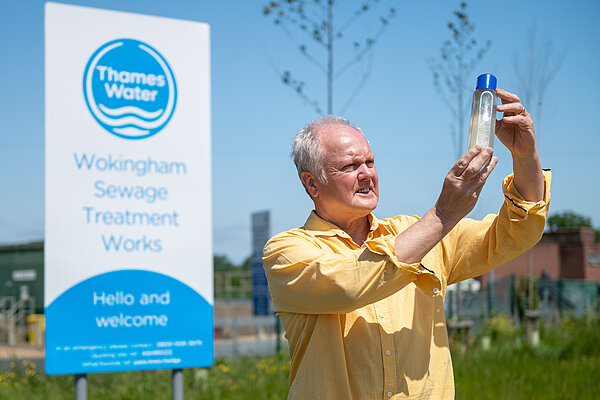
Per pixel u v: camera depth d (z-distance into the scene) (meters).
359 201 2.30
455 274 2.43
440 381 2.25
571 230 29.27
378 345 2.17
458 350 10.49
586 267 28.84
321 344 2.17
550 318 16.39
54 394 7.64
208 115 4.58
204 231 4.54
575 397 6.71
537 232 2.20
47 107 4.10
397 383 2.15
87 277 4.16
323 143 2.32
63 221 4.11
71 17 4.18
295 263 2.11
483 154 1.87
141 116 4.37
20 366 9.89
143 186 4.36
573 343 10.76
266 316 16.88
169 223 4.43
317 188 2.40
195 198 4.53
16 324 16.70
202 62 4.59
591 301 19.62
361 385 2.15
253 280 17.41
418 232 1.90
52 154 4.10
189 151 4.52
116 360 4.22
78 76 4.18
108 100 4.27
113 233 4.25
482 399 6.62
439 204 1.91
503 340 11.94
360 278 1.92
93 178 4.20
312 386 2.16
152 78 4.41
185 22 4.54
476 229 2.38
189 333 4.46
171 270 4.43
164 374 8.55
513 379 7.50
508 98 2.12
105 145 4.25
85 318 4.14
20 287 17.55
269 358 10.29
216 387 7.62
